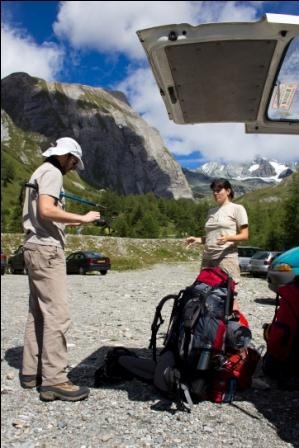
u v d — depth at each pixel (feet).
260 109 14.78
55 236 15.76
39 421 13.64
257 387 15.70
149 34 11.53
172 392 14.24
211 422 13.17
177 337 14.71
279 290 16.71
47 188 15.30
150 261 187.93
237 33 11.11
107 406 14.56
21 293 55.06
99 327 27.50
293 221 159.94
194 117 15.97
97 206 16.72
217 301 14.65
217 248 18.13
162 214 568.00
